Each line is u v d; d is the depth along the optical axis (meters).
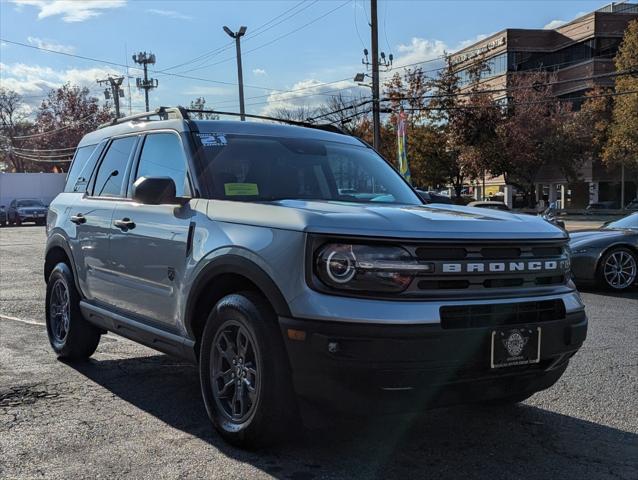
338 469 3.54
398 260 3.28
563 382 5.27
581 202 56.56
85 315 5.68
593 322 7.80
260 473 3.47
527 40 59.81
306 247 3.37
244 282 3.89
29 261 15.95
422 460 3.69
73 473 3.48
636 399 4.85
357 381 3.21
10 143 72.75
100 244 5.28
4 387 5.15
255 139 4.86
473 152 45.28
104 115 69.12
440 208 4.27
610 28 54.97
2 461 3.64
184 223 4.25
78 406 4.68
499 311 3.43
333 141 5.32
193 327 4.18
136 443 3.92
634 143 42.38
